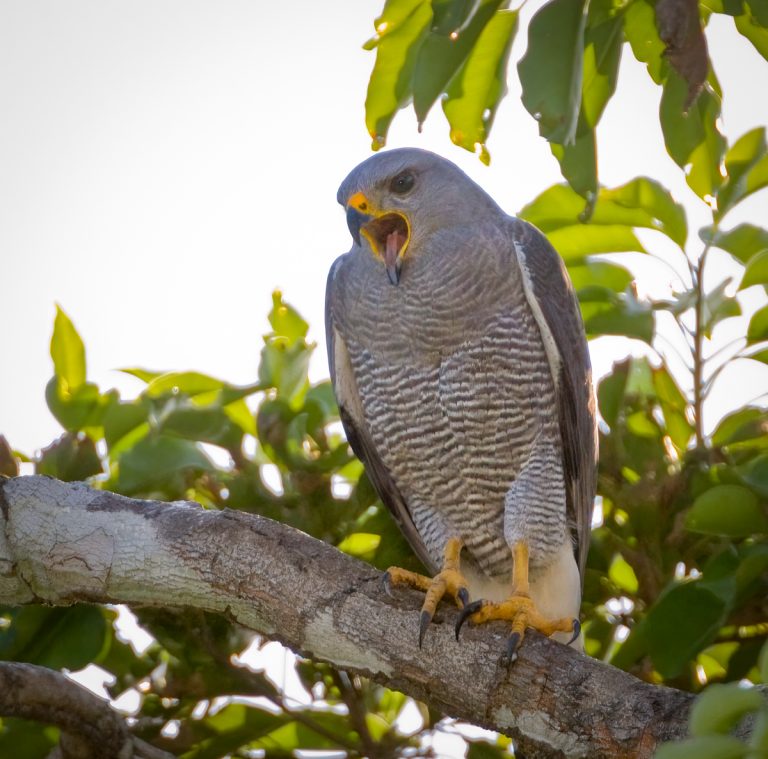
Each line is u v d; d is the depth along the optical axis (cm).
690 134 789
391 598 715
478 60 792
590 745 629
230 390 909
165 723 918
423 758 904
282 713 919
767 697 525
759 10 716
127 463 868
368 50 815
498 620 801
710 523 785
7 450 888
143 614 878
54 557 759
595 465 935
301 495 897
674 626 776
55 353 973
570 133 689
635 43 794
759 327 923
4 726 907
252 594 729
